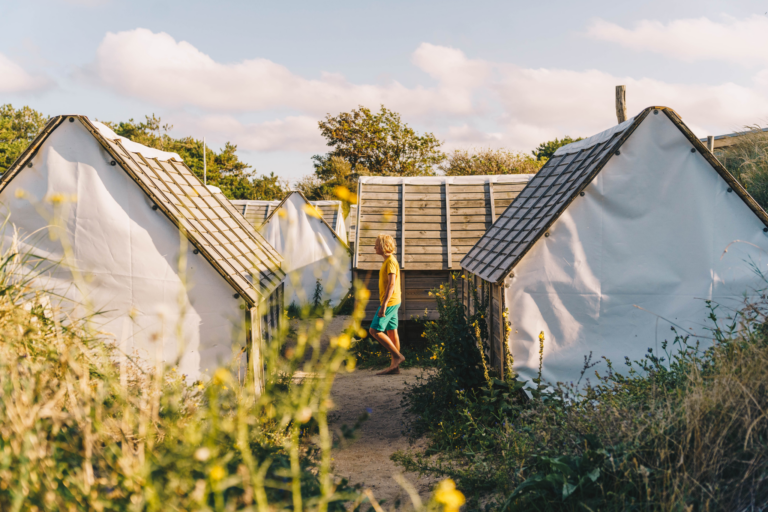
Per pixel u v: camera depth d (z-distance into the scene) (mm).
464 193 11547
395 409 6660
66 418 2242
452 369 6047
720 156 11320
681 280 5422
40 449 2066
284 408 2703
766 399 2873
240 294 5648
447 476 4289
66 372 2592
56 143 5723
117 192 5719
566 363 5473
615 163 5410
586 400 4125
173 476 2057
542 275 5492
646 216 5422
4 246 5664
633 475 2855
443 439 5164
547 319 5496
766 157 9711
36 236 5715
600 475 2996
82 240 5707
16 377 2311
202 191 7902
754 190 9047
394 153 45188
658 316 5145
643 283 5426
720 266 5383
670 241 5422
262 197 45219
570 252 5469
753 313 4246
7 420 2156
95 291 5711
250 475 2045
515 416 5023
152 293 5695
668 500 2662
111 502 1981
